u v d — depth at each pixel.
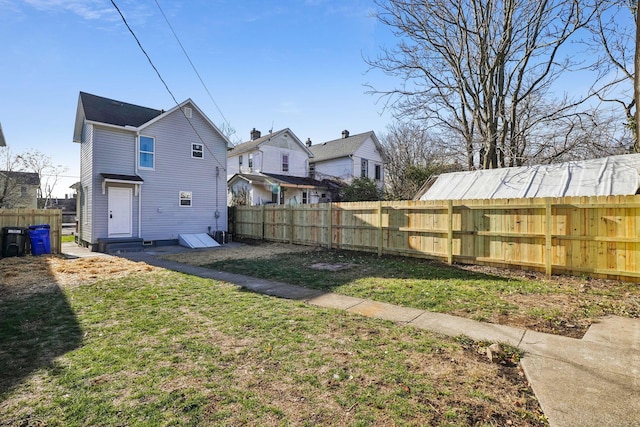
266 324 4.29
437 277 7.05
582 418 2.30
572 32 11.86
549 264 6.98
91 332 4.04
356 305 5.18
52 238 11.88
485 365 3.16
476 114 14.55
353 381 2.85
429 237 9.00
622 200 6.20
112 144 13.46
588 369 3.03
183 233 15.35
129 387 2.77
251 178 21.08
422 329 4.12
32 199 33.00
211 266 8.92
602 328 4.08
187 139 15.60
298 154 25.80
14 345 3.66
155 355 3.38
